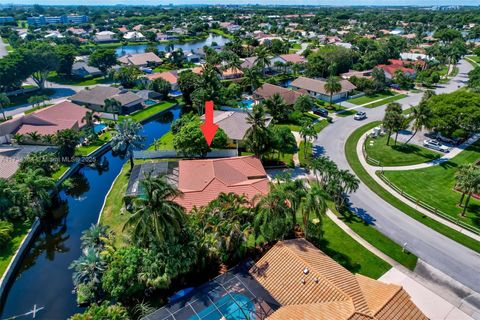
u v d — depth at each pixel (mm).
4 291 37969
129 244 39219
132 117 91938
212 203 42000
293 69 137250
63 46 135750
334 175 49438
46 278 40938
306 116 89688
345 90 106500
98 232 40406
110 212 51750
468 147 72688
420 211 51094
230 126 74500
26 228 46750
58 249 45875
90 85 125625
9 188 47062
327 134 79375
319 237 42375
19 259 42438
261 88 103812
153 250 35062
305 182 58375
